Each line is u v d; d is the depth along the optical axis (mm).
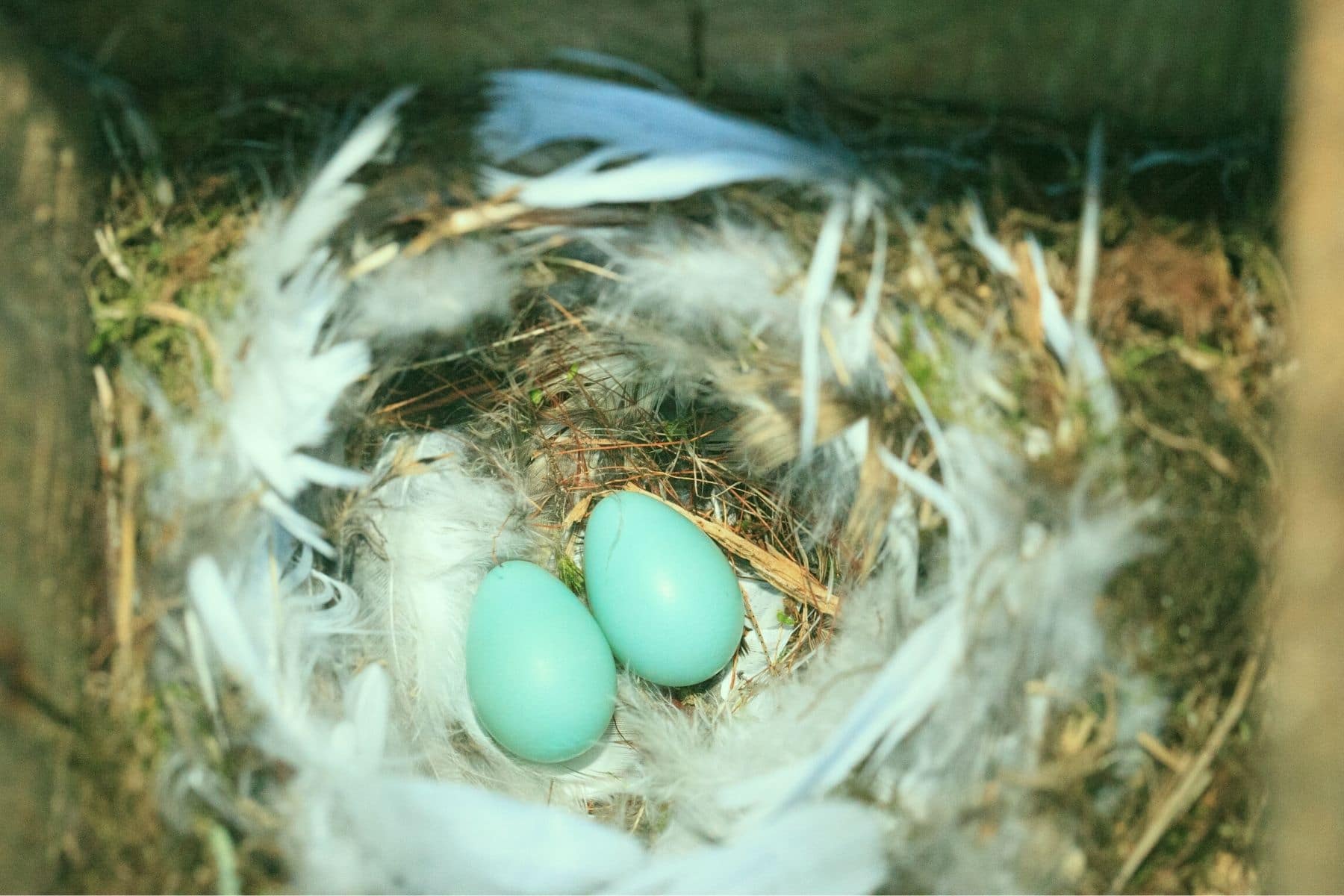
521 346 151
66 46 134
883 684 138
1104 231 139
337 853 135
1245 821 137
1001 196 139
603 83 137
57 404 134
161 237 138
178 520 136
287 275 138
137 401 137
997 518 138
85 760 133
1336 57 132
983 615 137
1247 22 132
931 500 139
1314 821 134
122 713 134
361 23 134
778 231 140
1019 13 132
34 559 132
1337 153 133
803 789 139
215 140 138
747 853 138
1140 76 135
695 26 134
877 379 140
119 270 137
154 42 134
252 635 138
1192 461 138
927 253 139
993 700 137
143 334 137
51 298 134
